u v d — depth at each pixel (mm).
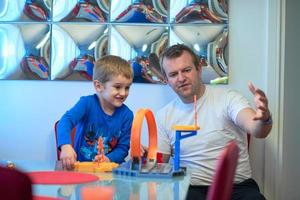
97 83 1669
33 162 1262
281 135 1987
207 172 1626
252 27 2014
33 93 2074
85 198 672
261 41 2012
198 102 1674
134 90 2043
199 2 2014
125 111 1704
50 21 2064
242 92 2010
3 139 2094
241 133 1684
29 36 2064
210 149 1636
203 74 2006
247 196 1531
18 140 2090
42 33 2064
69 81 2062
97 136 1624
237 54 2016
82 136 1631
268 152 1996
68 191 803
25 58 2064
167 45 2023
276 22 1988
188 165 1652
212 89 1722
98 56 2043
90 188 696
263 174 2010
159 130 1729
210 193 607
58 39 2059
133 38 2035
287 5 2033
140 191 833
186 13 2018
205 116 1657
